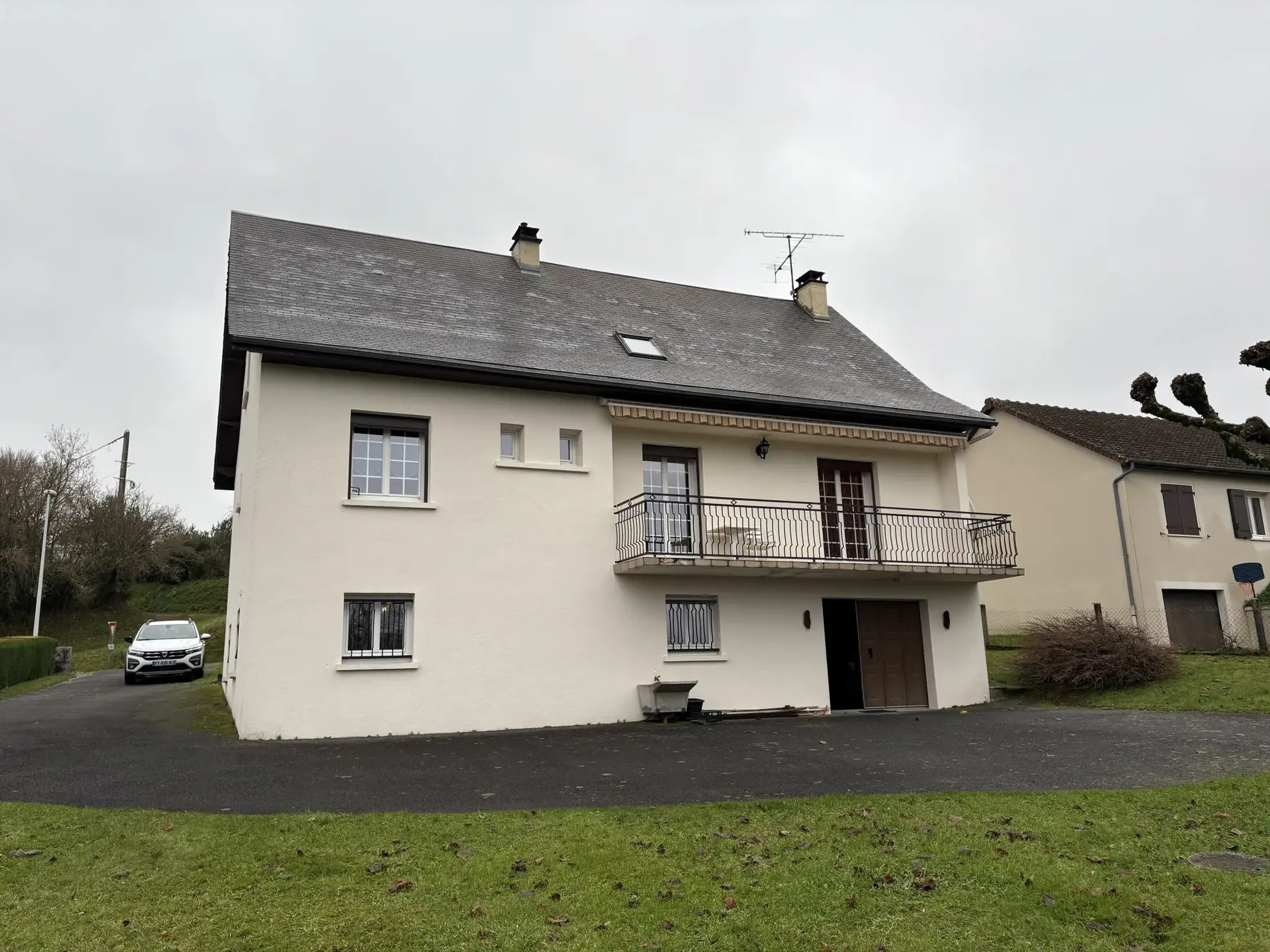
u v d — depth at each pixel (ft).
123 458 164.04
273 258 53.67
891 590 58.49
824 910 19.38
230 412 61.93
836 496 59.31
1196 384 23.57
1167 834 24.07
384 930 18.33
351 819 25.68
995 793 29.32
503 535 47.50
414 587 44.91
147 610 165.89
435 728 44.16
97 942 17.66
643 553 50.24
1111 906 19.27
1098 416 91.76
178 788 29.76
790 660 54.44
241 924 18.56
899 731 44.50
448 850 23.09
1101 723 44.47
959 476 61.05
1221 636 78.79
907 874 21.34
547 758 36.47
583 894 20.24
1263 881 20.39
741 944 17.83
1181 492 80.23
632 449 53.42
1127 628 59.67
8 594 143.02
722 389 53.62
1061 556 81.71
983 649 60.44
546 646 47.57
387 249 60.70
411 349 45.91
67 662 102.83
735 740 41.50
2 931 18.06
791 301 78.59
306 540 42.93
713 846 23.59
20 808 26.22
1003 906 19.45
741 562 49.70
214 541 183.42
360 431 46.09
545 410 49.93
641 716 49.34
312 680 42.04
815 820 26.08
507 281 62.44
